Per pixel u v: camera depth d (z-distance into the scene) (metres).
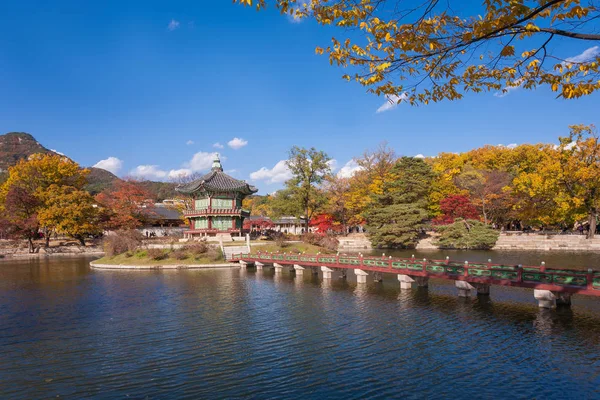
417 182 71.81
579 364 14.58
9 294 31.23
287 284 33.94
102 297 29.39
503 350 16.22
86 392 13.35
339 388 13.33
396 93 9.36
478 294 26.31
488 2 7.21
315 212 79.12
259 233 73.06
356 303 25.48
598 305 22.47
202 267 46.50
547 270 21.95
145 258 49.91
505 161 83.81
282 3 7.79
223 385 13.72
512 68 8.62
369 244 74.81
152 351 17.22
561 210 58.16
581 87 7.96
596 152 51.41
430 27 7.73
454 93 9.30
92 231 73.94
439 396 12.59
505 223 79.38
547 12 7.61
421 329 19.41
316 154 71.38
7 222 67.88
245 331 19.97
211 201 66.62
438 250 66.56
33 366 15.66
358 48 8.50
